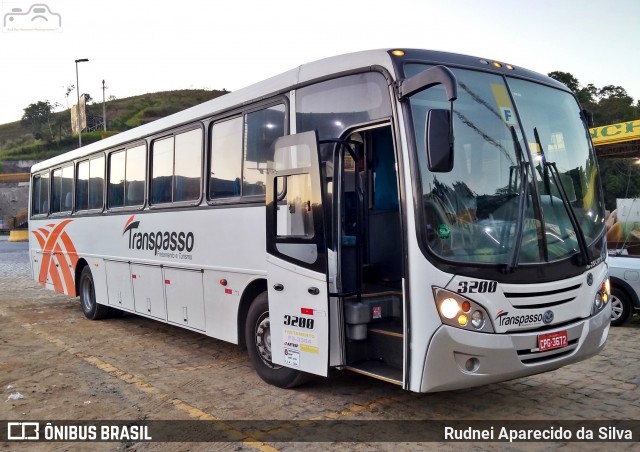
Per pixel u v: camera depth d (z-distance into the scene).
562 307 4.88
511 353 4.55
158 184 8.38
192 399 5.87
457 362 4.49
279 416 5.32
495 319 4.54
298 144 5.44
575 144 5.65
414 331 4.54
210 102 7.25
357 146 5.68
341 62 5.39
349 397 5.82
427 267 4.48
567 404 5.53
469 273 4.50
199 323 7.34
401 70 4.83
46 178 12.87
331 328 5.19
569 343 4.95
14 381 6.61
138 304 8.86
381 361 5.25
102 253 10.06
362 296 5.44
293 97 5.87
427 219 4.54
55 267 12.16
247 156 6.52
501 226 4.74
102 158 10.16
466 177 4.74
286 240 5.59
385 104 4.91
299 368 5.45
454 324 4.45
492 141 4.95
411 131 4.64
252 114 6.49
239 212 6.56
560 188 5.15
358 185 5.56
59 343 8.64
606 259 5.47
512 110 5.19
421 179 4.58
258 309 6.28
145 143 8.74
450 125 4.34
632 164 13.04
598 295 5.23
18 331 9.63
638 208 11.00
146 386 6.36
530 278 4.71
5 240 41.28
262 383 6.36
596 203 5.59
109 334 9.33
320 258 5.18
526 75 5.55
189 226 7.50
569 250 5.00
